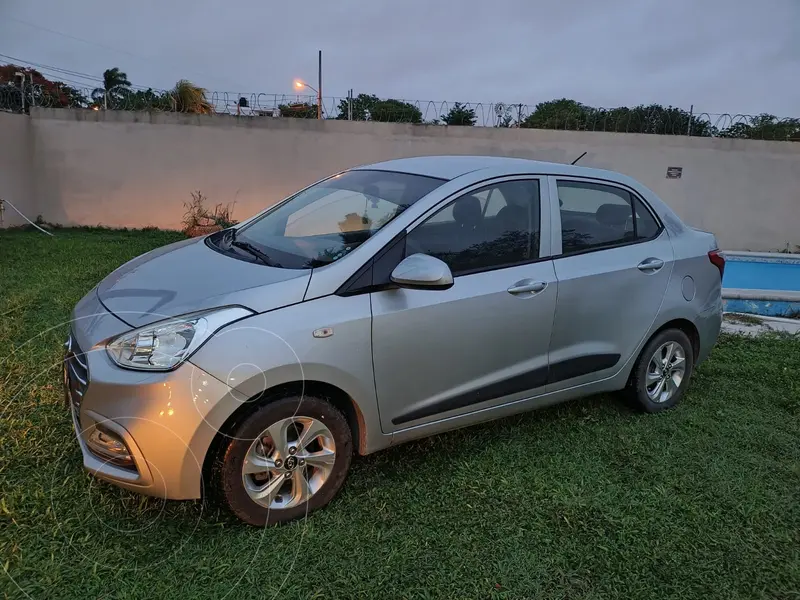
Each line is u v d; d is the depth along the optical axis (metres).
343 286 2.85
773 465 3.67
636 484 3.37
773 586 2.67
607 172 4.01
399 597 2.45
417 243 3.09
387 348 2.92
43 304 5.85
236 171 12.27
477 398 3.32
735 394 4.74
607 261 3.76
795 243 13.37
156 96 12.27
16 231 11.09
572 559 2.74
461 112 12.53
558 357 3.61
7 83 12.28
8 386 3.91
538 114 12.71
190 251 3.46
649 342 4.11
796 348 5.91
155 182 12.14
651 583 2.63
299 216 3.61
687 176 12.95
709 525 3.05
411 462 3.41
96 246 9.52
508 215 3.44
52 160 11.85
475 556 2.71
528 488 3.25
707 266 4.36
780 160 13.00
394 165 3.85
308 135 12.30
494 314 3.24
